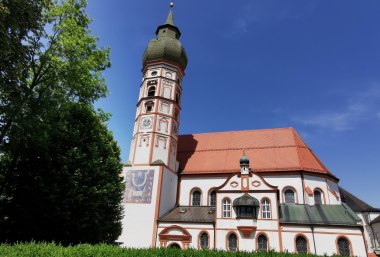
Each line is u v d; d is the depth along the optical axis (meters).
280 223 36.16
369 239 45.06
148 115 47.59
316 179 42.81
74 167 25.50
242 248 36.09
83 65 23.06
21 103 20.61
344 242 33.62
